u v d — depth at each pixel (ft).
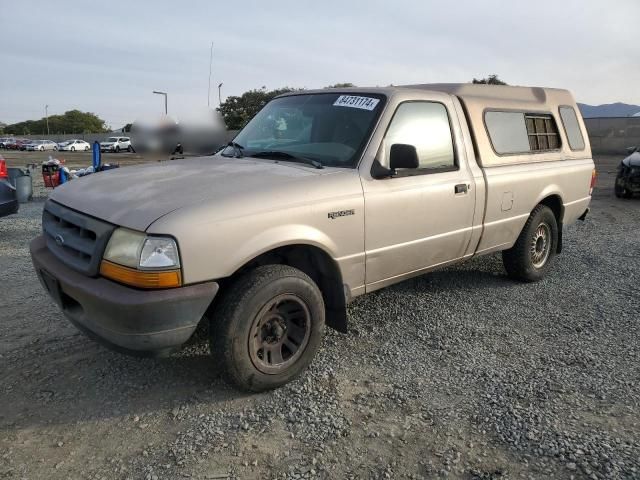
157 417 9.94
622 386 11.12
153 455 8.84
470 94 15.70
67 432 9.46
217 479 8.27
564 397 10.66
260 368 10.43
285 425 9.68
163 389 10.91
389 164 12.30
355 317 14.83
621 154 103.86
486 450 8.99
